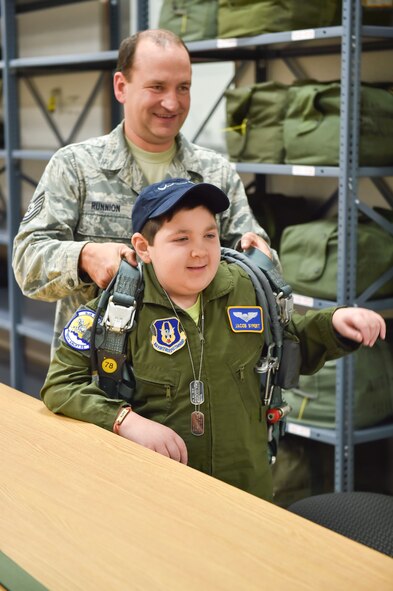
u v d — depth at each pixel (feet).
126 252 5.15
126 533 3.43
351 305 9.81
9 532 3.47
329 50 11.83
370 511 4.76
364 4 10.33
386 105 9.79
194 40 11.18
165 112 6.86
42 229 6.71
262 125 10.72
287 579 3.06
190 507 3.66
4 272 18.90
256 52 12.69
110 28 14.93
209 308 5.04
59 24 16.16
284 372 5.19
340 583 3.04
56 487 3.88
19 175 14.99
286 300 5.20
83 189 6.97
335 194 12.06
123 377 4.95
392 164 10.04
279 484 10.68
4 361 17.80
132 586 3.05
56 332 7.17
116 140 7.08
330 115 9.85
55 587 3.06
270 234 11.44
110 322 4.78
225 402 4.97
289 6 10.14
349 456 10.05
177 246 4.79
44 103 16.97
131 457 4.23
